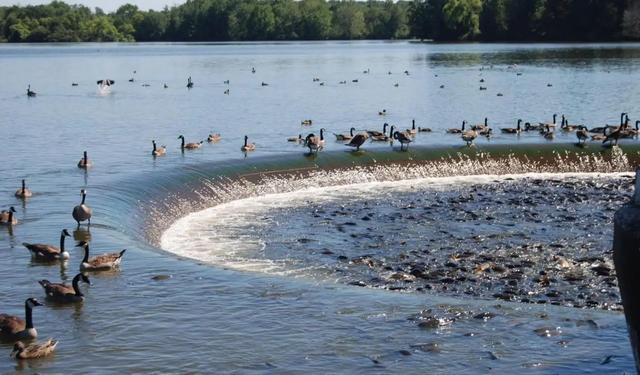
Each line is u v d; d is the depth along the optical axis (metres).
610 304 33.59
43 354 26.44
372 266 39.72
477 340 27.77
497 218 50.16
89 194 51.59
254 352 26.83
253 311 30.58
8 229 42.88
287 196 57.31
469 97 116.50
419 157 67.38
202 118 94.75
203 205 53.78
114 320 29.61
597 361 25.98
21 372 25.31
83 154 68.19
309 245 44.03
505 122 90.94
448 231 46.94
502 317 30.09
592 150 69.81
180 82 149.12
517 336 28.14
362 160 65.75
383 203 54.94
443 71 164.50
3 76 164.38
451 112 100.31
